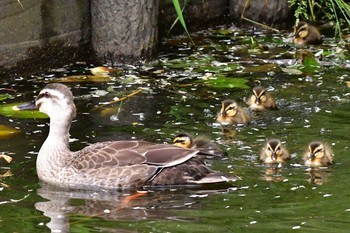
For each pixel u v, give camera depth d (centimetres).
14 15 1568
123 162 1180
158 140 1330
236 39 1889
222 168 1230
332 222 1043
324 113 1453
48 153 1209
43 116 1416
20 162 1245
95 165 1186
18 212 1083
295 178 1192
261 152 1284
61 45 1664
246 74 1658
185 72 1666
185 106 1491
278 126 1401
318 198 1119
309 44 1858
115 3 1677
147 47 1712
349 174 1207
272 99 1488
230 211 1081
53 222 1051
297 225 1034
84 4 1692
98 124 1395
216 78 1622
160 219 1059
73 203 1115
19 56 1593
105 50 1703
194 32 1927
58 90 1229
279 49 1823
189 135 1298
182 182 1173
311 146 1245
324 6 2020
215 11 1966
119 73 1655
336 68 1689
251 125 1409
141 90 1561
